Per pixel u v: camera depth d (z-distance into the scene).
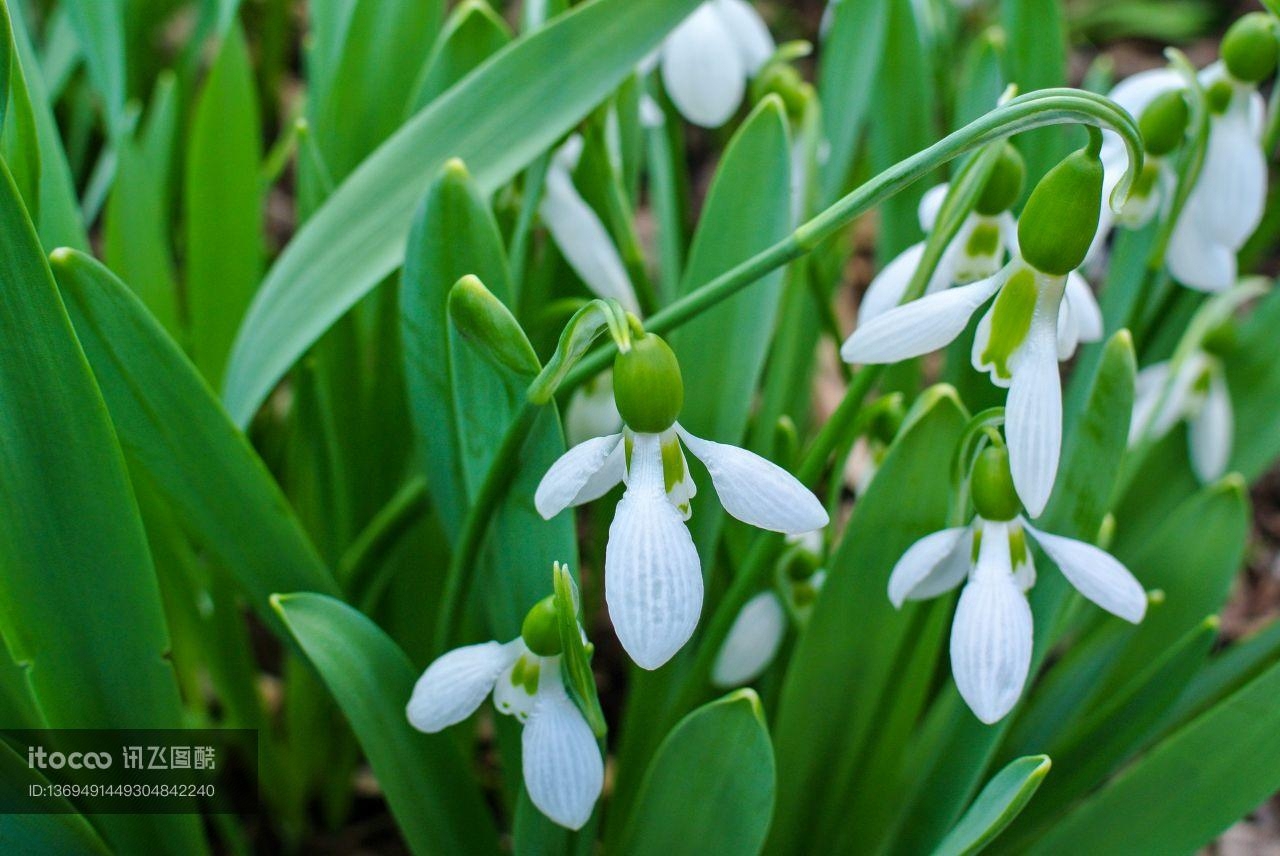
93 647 0.34
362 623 0.34
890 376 0.42
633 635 0.29
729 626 0.36
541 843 0.35
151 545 0.39
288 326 0.37
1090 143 0.29
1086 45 0.91
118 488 0.33
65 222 0.37
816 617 0.35
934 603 0.36
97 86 0.41
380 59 0.39
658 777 0.34
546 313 0.38
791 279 0.39
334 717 0.43
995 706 0.31
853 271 0.73
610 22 0.36
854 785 0.38
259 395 0.37
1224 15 0.92
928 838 0.36
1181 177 0.36
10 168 0.34
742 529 0.39
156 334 0.33
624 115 0.40
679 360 0.36
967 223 0.33
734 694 0.32
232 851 0.43
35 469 0.33
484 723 0.50
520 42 0.36
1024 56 0.40
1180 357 0.40
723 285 0.31
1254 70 0.36
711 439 0.36
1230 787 0.35
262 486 0.35
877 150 0.42
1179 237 0.38
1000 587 0.31
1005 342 0.30
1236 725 0.35
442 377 0.34
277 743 0.47
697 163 0.78
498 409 0.33
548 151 0.37
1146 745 0.42
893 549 0.35
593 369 0.32
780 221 0.36
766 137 0.35
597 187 0.39
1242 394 0.43
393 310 0.40
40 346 0.32
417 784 0.35
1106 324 0.40
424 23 0.39
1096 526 0.34
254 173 0.41
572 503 0.31
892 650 0.36
